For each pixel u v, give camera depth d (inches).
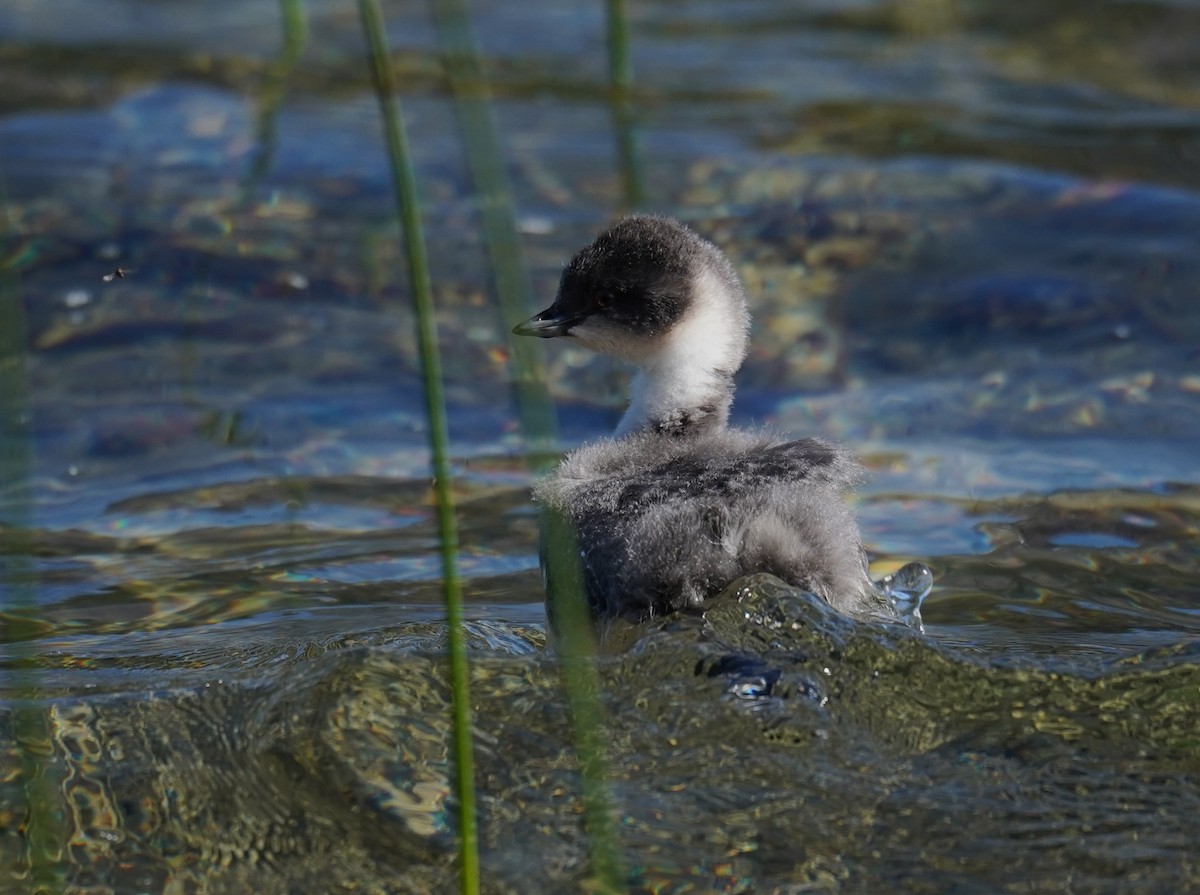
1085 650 379.2
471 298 639.1
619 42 775.1
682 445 416.5
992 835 284.4
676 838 283.7
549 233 681.6
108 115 797.9
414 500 494.9
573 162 760.3
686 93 855.1
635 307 435.5
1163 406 556.4
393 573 441.4
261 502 490.0
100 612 410.9
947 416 554.6
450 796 297.7
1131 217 696.4
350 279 650.2
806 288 646.5
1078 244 674.2
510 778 300.4
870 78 874.1
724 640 334.3
